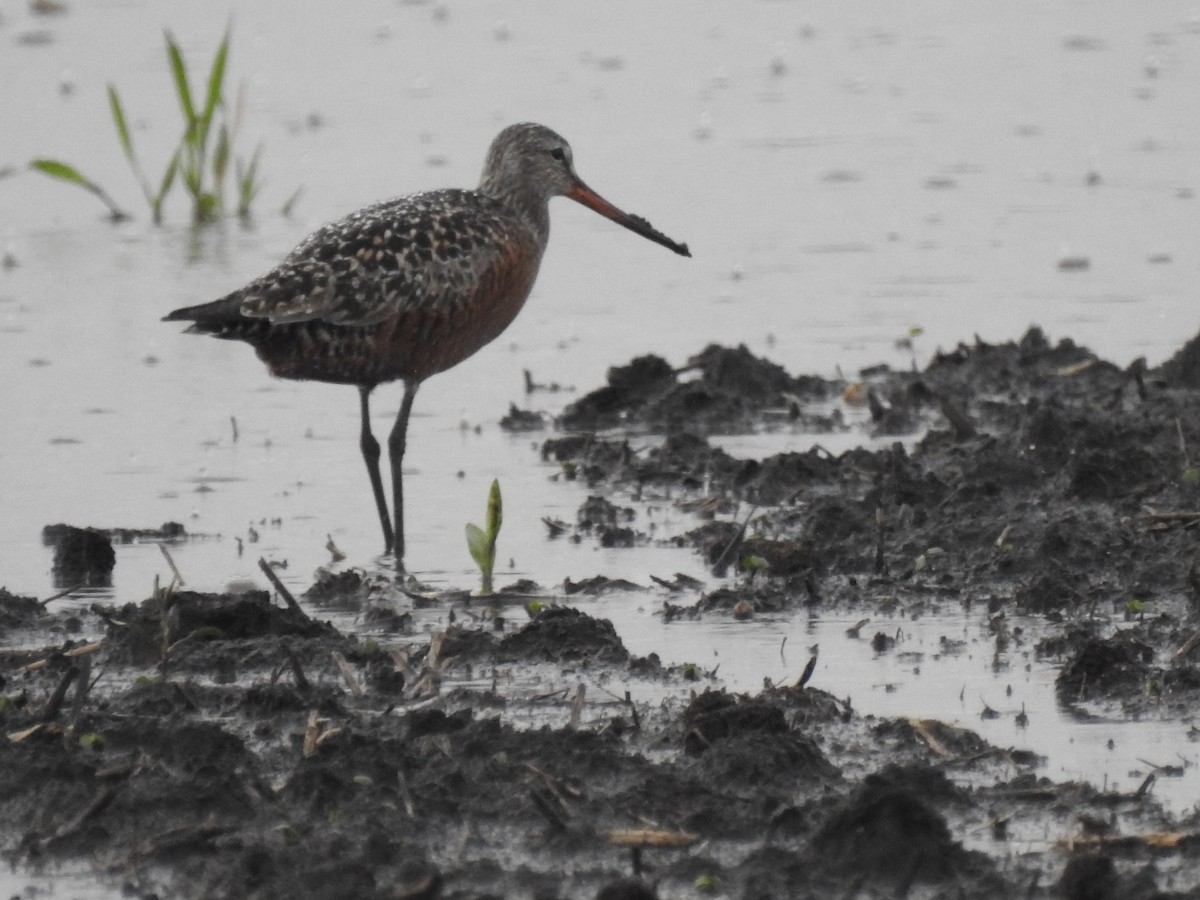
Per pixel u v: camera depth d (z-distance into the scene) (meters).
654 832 8.23
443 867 7.99
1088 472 12.88
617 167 23.44
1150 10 30.72
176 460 15.02
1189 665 10.05
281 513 13.84
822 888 7.73
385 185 22.52
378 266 12.93
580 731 9.09
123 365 17.38
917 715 9.62
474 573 12.47
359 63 28.00
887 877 7.74
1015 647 10.64
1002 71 27.48
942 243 20.45
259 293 12.68
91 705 9.82
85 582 12.34
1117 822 8.29
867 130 24.81
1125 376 15.77
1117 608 11.16
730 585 11.93
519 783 8.68
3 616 11.45
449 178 22.62
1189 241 20.17
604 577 12.07
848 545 12.38
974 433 14.31
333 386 17.05
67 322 18.50
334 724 9.39
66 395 16.56
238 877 7.82
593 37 29.61
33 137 24.61
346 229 13.11
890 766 8.52
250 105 25.92
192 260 20.36
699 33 29.86
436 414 16.33
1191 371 15.45
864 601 11.54
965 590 11.62
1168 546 11.83
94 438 15.50
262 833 8.33
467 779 8.68
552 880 7.88
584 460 14.85
